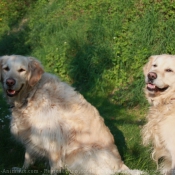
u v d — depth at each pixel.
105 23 4.56
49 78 2.93
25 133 2.87
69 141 2.86
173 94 2.81
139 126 3.46
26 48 5.20
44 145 2.83
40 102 2.85
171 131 2.73
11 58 2.87
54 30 5.15
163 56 2.85
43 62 4.50
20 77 2.83
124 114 3.71
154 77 2.80
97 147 2.83
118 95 3.91
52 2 6.19
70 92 2.94
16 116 2.89
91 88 4.07
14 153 3.04
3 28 6.25
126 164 2.95
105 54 4.22
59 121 2.85
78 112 2.89
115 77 4.07
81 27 4.77
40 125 2.82
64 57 4.37
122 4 4.68
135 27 4.34
